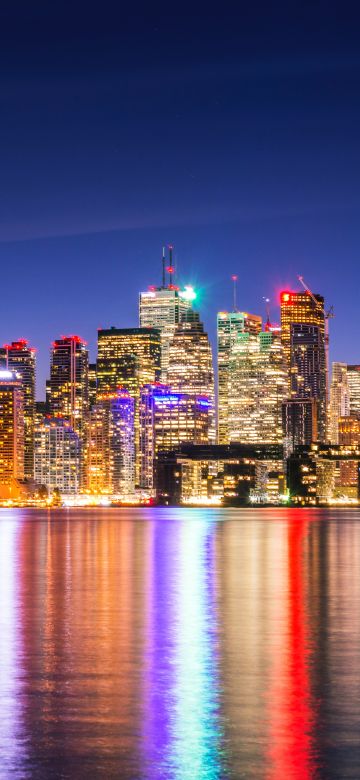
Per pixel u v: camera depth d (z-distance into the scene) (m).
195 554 185.88
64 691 52.47
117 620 81.62
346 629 76.00
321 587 112.31
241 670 58.62
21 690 52.72
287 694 51.66
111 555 183.75
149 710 48.09
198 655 63.97
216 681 55.22
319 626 77.75
